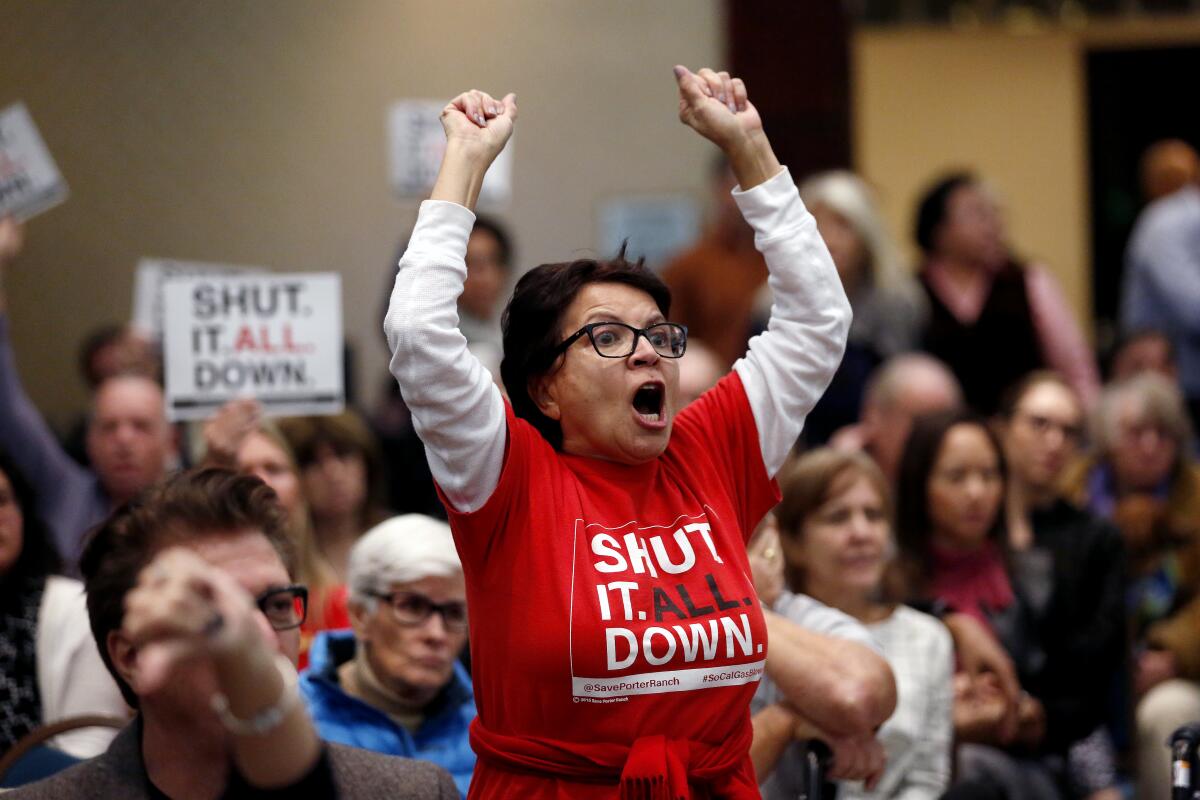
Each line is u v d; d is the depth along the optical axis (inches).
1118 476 468.4
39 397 628.4
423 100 636.1
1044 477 408.2
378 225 636.7
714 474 207.6
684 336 205.3
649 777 184.9
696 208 637.3
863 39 733.9
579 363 199.6
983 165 739.4
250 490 188.2
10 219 410.3
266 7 636.1
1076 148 738.8
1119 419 464.1
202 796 179.5
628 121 640.4
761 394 215.2
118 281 631.2
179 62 633.6
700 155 639.8
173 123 633.6
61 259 631.2
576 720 190.1
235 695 150.3
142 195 633.0
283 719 152.8
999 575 380.5
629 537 195.9
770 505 216.1
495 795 193.6
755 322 528.1
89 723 256.5
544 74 639.8
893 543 380.5
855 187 531.8
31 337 629.0
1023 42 736.3
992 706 322.0
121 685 184.5
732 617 193.9
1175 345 596.4
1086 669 384.8
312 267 635.5
